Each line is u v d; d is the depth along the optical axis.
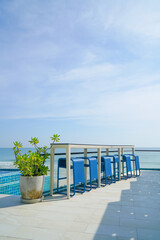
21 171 3.70
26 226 2.43
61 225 2.46
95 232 2.25
